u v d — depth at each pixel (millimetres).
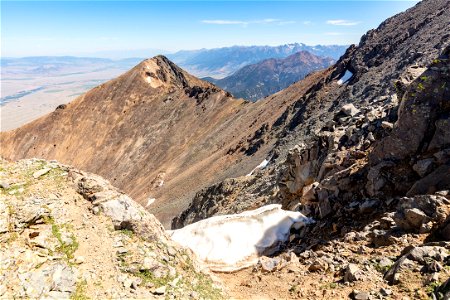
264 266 18953
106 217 15219
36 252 12508
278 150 81562
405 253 14820
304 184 30703
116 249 14188
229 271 19938
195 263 16625
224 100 188250
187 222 63469
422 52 70938
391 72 74438
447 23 77562
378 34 120562
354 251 17078
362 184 22344
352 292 13461
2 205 13477
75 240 13609
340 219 21172
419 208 16750
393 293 12609
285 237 22609
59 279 11914
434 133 20609
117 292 12492
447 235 14711
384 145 22297
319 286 15055
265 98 162750
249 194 48469
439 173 18500
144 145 193375
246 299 15695
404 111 21719
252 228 22859
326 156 28906
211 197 60906
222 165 114188
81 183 16125
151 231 15617
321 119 79562
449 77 20844
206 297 14328
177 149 175000
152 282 13617
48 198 14734
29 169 16062
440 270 12703
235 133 144125
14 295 10953
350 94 80812
